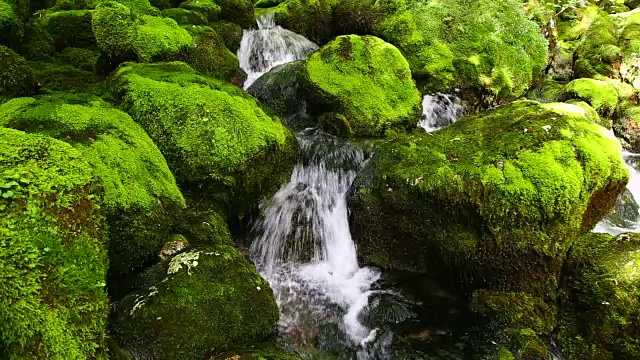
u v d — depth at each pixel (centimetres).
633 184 812
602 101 873
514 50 917
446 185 507
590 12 1216
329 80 748
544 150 523
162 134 535
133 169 439
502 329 470
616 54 965
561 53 1056
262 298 405
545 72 1030
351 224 597
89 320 258
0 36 655
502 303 489
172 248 439
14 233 239
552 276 496
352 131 730
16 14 730
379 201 558
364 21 978
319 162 665
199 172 532
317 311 519
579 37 1145
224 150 541
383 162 585
